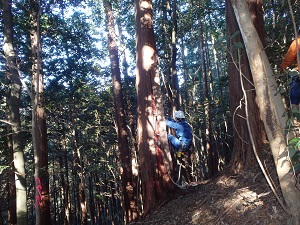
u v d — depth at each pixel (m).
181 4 17.44
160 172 6.94
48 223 11.50
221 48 3.97
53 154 23.94
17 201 7.93
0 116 13.52
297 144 2.46
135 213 12.49
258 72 3.28
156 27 15.20
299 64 2.60
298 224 3.21
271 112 3.22
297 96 4.03
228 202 4.84
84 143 19.34
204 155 21.22
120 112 13.40
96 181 24.69
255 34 3.31
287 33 7.74
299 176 3.40
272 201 4.20
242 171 5.51
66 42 13.98
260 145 5.38
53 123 19.83
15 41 11.05
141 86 7.30
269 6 8.66
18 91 8.15
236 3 3.38
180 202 6.11
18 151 8.05
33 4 8.19
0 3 8.75
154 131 7.07
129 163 13.09
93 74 18.09
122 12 16.86
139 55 7.40
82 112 19.53
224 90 21.66
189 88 25.95
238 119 5.74
